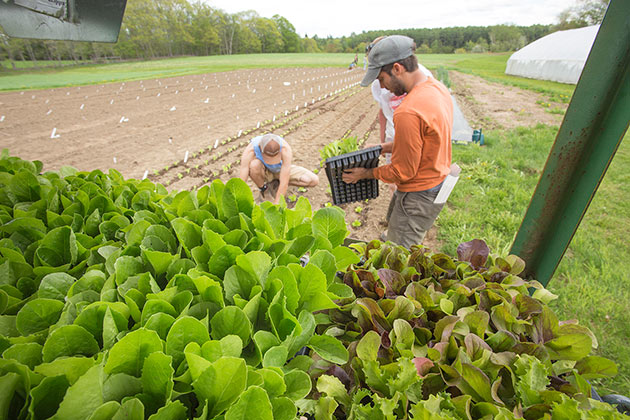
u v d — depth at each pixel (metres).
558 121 9.91
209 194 1.68
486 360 1.10
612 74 1.46
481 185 5.21
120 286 1.10
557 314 2.65
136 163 6.40
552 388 1.09
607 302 2.70
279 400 0.87
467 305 1.40
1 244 1.33
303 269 1.16
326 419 0.98
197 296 1.12
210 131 8.80
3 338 0.89
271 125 9.42
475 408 1.01
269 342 1.01
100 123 9.55
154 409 0.85
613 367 1.16
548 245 1.97
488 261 1.76
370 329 1.32
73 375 0.80
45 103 12.25
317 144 7.64
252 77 23.38
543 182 1.84
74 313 1.02
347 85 18.89
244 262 1.13
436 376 1.10
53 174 2.11
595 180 1.66
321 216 1.50
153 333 0.84
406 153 2.43
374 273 1.54
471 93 15.80
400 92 2.57
